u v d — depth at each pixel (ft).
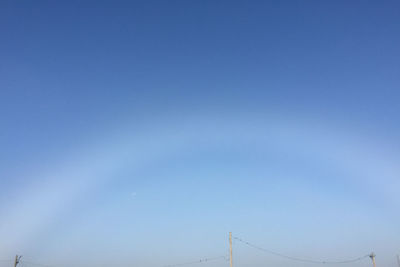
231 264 369.30
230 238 374.43
